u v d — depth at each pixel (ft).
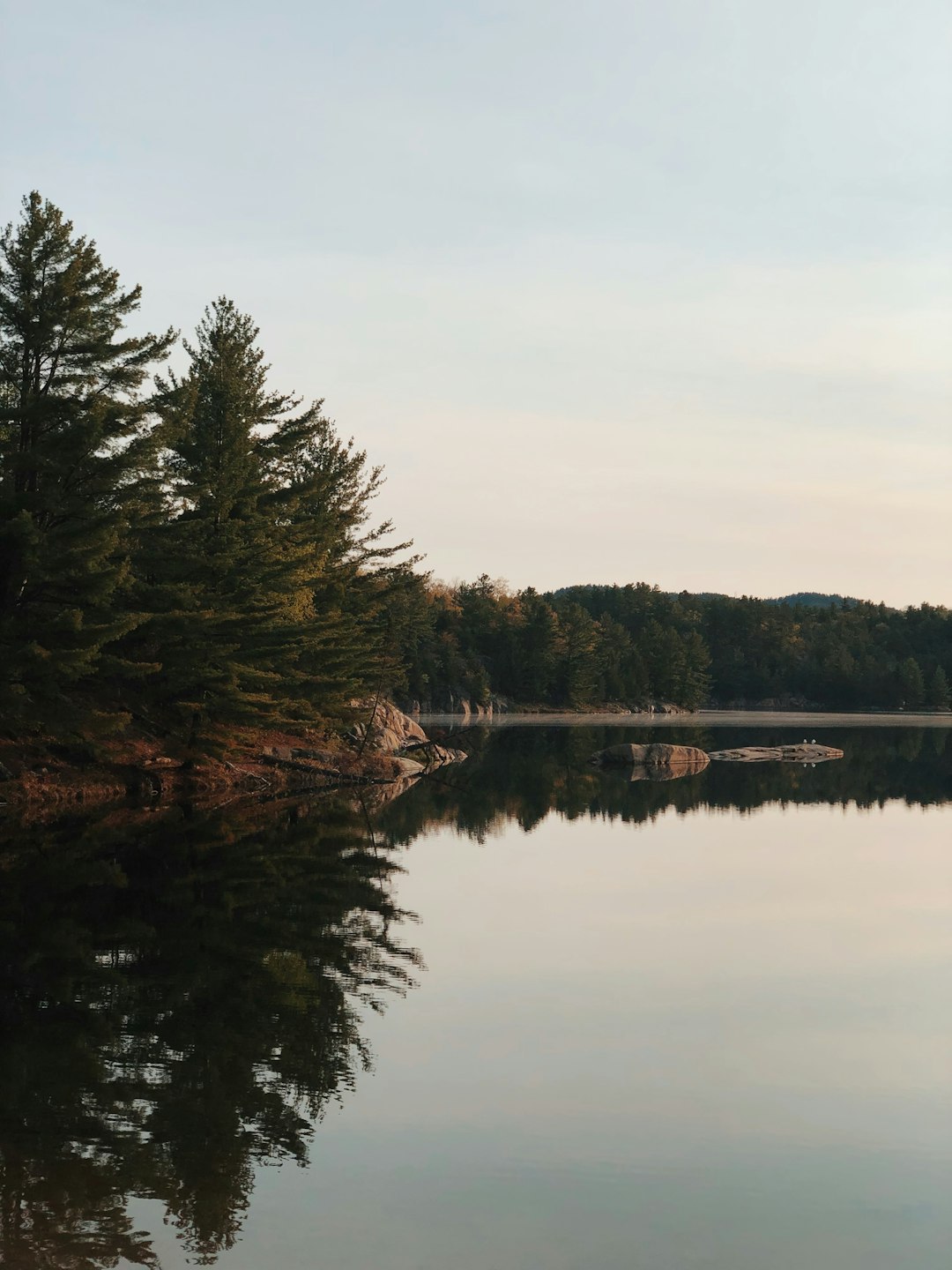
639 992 43.78
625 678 628.69
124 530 107.55
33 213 106.11
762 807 118.52
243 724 134.00
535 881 69.92
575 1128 30.07
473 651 579.89
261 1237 23.71
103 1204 25.13
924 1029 39.19
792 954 50.52
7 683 98.12
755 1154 28.55
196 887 65.98
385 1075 34.01
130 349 108.27
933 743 274.36
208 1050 36.11
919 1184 26.84
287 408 154.10
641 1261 23.02
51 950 50.03
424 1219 24.72
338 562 186.19
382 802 122.42
